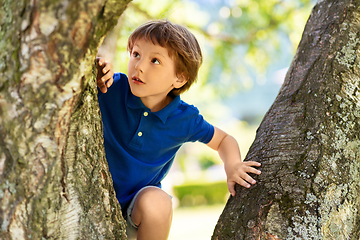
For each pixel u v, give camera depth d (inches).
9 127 33.9
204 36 171.2
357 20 52.9
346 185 45.7
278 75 456.4
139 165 64.5
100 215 41.4
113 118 63.5
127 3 34.4
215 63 178.9
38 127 34.4
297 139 48.9
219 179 445.7
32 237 36.5
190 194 401.4
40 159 35.4
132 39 63.2
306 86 52.4
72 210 38.8
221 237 46.5
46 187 36.3
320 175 45.4
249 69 186.7
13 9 32.5
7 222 35.8
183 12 153.5
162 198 61.0
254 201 46.6
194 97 186.7
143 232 60.2
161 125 65.6
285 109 52.9
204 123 71.4
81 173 39.6
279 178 46.9
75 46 32.9
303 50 56.2
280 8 172.2
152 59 61.1
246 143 389.7
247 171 50.9
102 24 34.1
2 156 34.7
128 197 64.0
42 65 32.3
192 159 436.1
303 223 43.0
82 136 39.6
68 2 30.9
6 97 33.3
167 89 65.0
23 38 31.9
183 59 63.8
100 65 53.8
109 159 63.9
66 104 35.1
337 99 49.3
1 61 33.1
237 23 174.9
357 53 51.5
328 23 54.6
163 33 61.2
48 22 31.2
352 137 47.9
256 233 43.8
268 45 177.5
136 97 63.4
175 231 253.9
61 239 38.1
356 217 45.4
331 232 43.1
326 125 48.2
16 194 35.3
